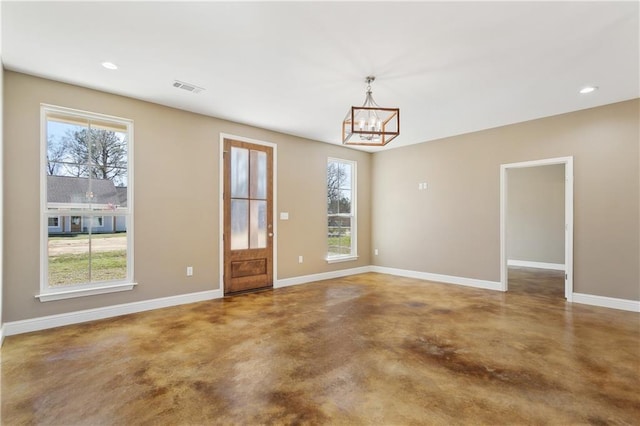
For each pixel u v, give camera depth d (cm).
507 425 179
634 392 212
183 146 430
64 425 180
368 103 392
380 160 681
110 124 377
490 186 520
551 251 750
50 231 340
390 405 198
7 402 201
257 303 431
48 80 334
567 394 210
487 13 227
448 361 258
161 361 257
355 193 666
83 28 245
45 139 334
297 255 564
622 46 270
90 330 326
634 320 357
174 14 229
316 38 259
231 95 380
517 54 284
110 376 233
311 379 229
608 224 411
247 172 500
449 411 192
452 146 567
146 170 398
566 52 280
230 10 224
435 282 572
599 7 220
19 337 305
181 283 427
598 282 418
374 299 452
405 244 636
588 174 425
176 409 194
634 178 393
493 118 468
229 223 478
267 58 292
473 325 343
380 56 288
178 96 384
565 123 445
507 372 239
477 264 534
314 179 593
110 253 377
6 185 309
